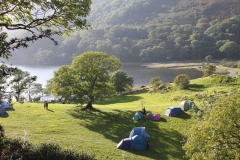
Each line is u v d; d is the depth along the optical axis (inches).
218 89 2273.6
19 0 470.0
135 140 1305.4
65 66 2100.1
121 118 1776.6
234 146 700.0
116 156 1146.0
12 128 1432.1
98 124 1665.8
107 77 2101.4
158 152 1282.0
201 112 1029.2
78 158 601.3
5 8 480.1
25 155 566.3
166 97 2507.4
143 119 1726.1
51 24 537.3
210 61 7583.7
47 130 1473.9
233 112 696.4
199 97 2146.9
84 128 1583.4
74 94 1984.5
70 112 1923.0
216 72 5413.4
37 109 1988.2
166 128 1579.7
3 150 545.3
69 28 543.2
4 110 1831.9
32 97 3230.8
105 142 1358.3
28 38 469.4
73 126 1608.0
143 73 5984.3
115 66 2073.1
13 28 497.7
